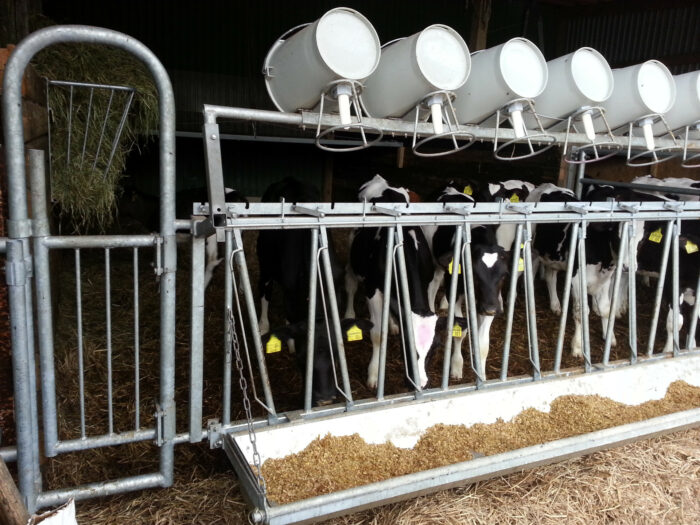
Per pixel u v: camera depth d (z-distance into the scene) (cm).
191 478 258
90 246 204
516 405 293
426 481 219
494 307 352
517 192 623
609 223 429
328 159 912
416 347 309
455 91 261
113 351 397
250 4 834
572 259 305
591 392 313
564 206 306
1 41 404
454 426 274
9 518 142
